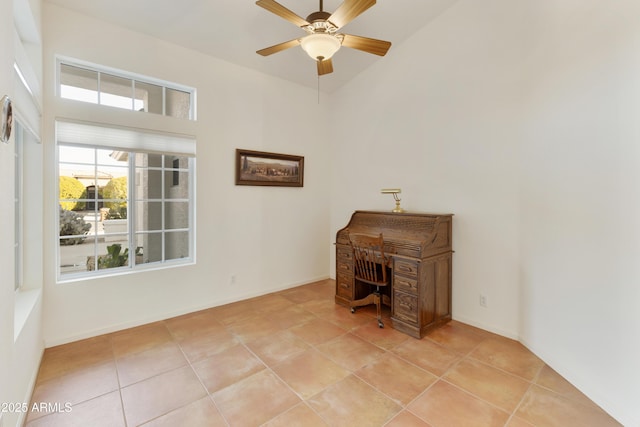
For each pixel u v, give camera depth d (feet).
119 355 7.63
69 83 8.43
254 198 12.05
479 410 5.74
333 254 14.76
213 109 10.76
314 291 12.94
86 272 8.76
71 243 8.63
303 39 7.05
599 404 5.82
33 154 7.51
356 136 13.38
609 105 5.66
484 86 9.05
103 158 9.05
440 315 9.51
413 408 5.79
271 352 7.86
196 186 10.50
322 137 14.39
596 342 5.92
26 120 5.78
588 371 6.11
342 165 14.12
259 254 12.29
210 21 9.06
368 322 9.80
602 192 5.82
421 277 8.70
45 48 7.65
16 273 7.20
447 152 10.07
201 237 10.65
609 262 5.66
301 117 13.48
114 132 8.81
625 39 5.32
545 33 7.33
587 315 6.15
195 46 10.07
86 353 7.69
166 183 10.48
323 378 6.75
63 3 7.80
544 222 7.43
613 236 5.58
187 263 10.47
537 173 7.68
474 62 9.26
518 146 8.33
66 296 8.13
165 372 6.94
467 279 9.65
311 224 14.08
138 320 9.36
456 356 7.69
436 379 6.72
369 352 7.89
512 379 6.71
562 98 6.83
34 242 7.56
